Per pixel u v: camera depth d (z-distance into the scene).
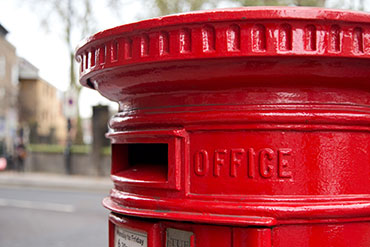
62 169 20.14
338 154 1.18
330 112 1.16
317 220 1.16
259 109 1.16
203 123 1.20
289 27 1.05
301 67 1.11
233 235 1.17
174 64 1.15
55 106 46.72
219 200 1.19
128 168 1.67
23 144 20.03
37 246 7.00
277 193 1.16
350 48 1.06
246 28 1.05
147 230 1.33
